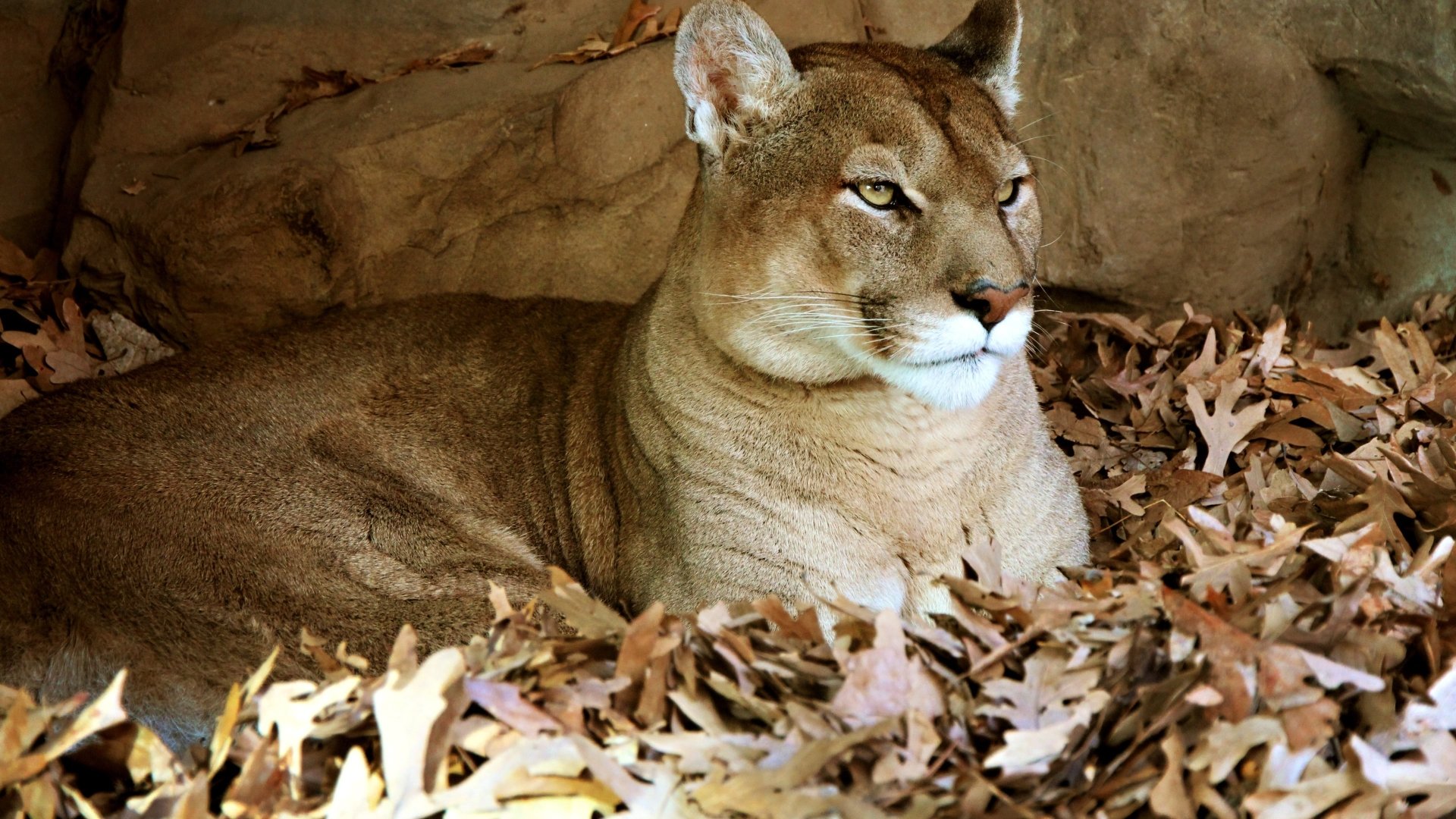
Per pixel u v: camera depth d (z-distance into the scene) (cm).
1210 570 363
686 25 415
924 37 650
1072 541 455
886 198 401
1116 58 625
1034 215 436
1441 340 598
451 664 331
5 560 402
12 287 588
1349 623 338
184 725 400
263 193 564
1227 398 532
